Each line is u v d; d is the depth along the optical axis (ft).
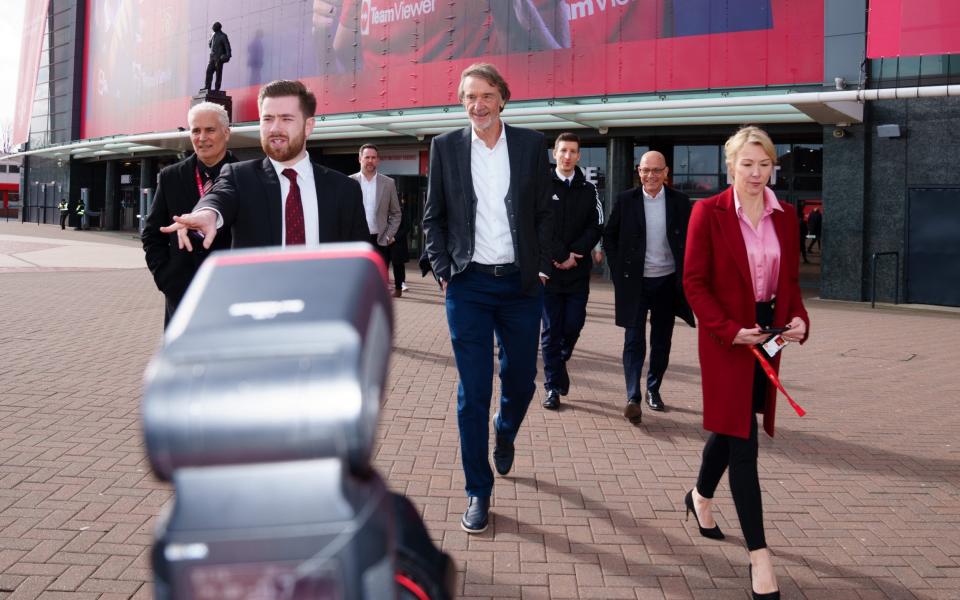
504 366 11.89
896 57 42.34
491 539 10.76
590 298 43.55
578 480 13.29
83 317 31.09
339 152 72.13
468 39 59.41
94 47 112.98
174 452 2.34
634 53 51.47
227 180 8.68
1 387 18.54
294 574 2.32
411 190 68.69
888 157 43.57
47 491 12.05
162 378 2.37
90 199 119.85
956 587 9.66
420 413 17.35
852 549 10.75
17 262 57.47
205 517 2.33
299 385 2.34
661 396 19.72
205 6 85.56
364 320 2.63
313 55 71.36
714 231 9.68
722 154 53.93
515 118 54.49
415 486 12.75
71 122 117.39
